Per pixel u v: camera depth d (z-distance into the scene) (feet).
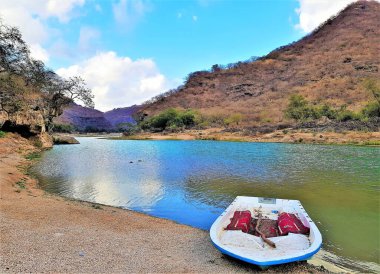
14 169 67.41
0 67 118.62
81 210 38.19
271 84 458.50
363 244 29.63
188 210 41.39
